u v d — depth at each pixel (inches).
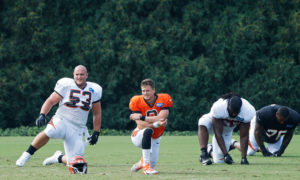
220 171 907.4
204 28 3513.8
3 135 3083.2
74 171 863.7
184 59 3415.4
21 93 3331.7
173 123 3341.5
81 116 973.8
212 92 3430.1
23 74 3299.7
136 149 1658.5
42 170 931.3
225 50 3385.8
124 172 896.3
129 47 3324.3
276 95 3309.5
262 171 904.3
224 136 1172.5
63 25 3491.6
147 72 3363.7
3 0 3457.2
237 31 3324.3
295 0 3449.8
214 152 1165.7
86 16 3597.4
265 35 3408.0
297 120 1307.8
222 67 3351.4
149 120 906.1
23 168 977.5
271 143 1423.5
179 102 3321.9
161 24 3447.3
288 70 3309.5
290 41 3398.1
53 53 3395.7
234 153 1487.5
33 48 3368.6
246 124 1111.0
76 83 973.8
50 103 955.3
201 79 3361.2
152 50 3353.8
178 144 1968.5
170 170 940.0
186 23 3447.3
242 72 3403.1
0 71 3299.7
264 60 3383.4
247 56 3376.0
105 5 3481.8
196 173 864.9
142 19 3464.6
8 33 3476.9
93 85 995.3
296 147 1779.0
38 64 3383.4
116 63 3425.2
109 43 3368.6
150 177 777.6
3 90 3243.1
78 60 3395.7
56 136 957.8
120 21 3427.7
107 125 3412.9
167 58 3405.5
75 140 965.8
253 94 3339.1
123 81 3425.2
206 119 1149.7
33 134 3095.5
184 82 3344.0
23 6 3358.8
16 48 3356.3
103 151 1567.4
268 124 1318.9
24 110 3356.3
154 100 928.3
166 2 3420.3
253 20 3395.7
